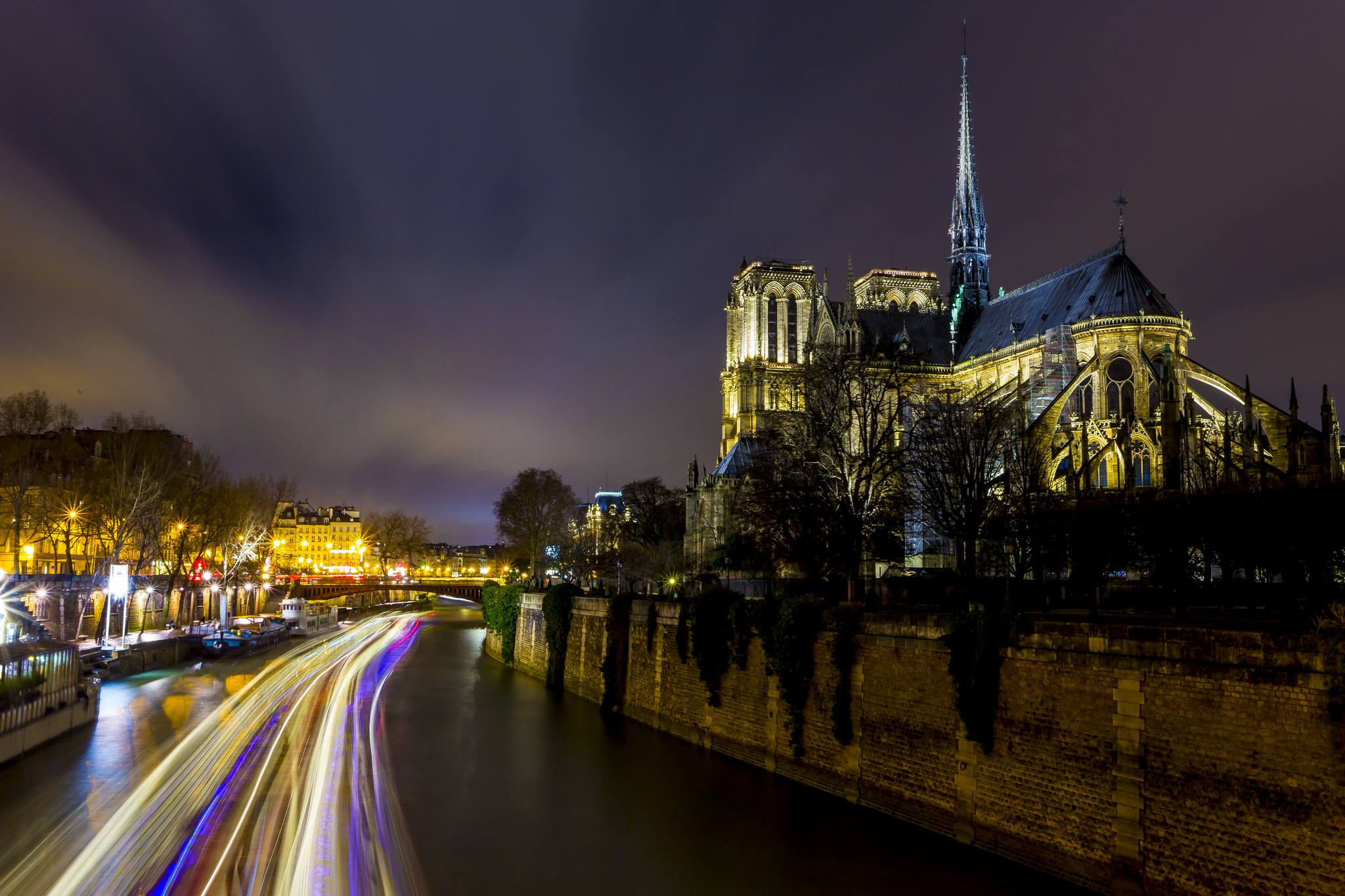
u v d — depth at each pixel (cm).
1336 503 4228
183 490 12900
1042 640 3681
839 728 4722
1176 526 4922
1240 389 10300
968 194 14950
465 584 18050
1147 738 3250
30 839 4044
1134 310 10600
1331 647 2769
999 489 7750
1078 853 3462
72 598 10238
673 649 6588
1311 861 2775
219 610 14762
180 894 3425
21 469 10781
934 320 14525
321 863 3822
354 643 13412
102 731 6334
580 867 3903
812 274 16362
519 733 6519
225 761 5500
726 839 4216
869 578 7388
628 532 15325
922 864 3819
